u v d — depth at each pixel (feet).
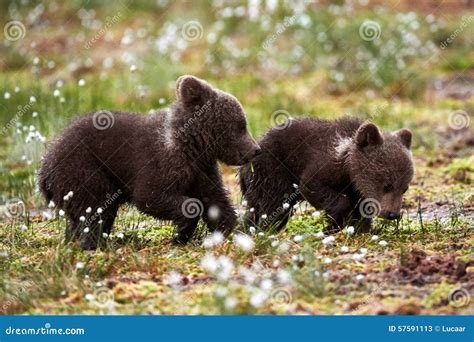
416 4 105.50
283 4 95.76
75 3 104.99
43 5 104.47
